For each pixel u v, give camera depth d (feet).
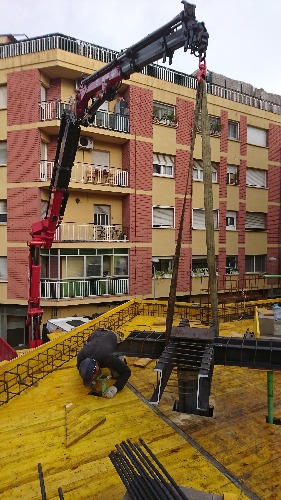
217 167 71.31
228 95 72.79
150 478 11.59
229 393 23.94
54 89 56.70
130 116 59.93
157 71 63.05
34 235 35.76
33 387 24.57
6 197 55.67
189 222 66.49
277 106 81.00
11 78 54.85
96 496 14.08
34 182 54.29
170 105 64.64
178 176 65.16
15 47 55.21
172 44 20.20
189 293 66.13
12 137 55.06
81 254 56.75
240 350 18.74
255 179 77.71
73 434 18.33
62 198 34.53
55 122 52.85
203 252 68.54
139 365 28.53
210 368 16.53
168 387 24.62
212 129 69.97
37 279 35.78
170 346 18.26
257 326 29.37
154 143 62.34
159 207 63.62
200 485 14.42
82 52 55.67
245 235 75.41
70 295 55.31
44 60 53.52
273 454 16.78
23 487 14.64
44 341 47.91
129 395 23.53
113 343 25.22
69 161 32.32
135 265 61.11
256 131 77.56
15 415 20.77
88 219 59.72
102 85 26.11
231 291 68.64
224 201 71.77
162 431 18.94
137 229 61.16
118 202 62.28
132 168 60.34
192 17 18.79
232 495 11.93
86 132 56.08
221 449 17.17
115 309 43.73
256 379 26.48
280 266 80.43
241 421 20.06
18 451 17.16
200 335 19.52
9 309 56.65
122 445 14.47
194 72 69.67
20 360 26.86
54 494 14.21
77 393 23.75
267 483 14.66
